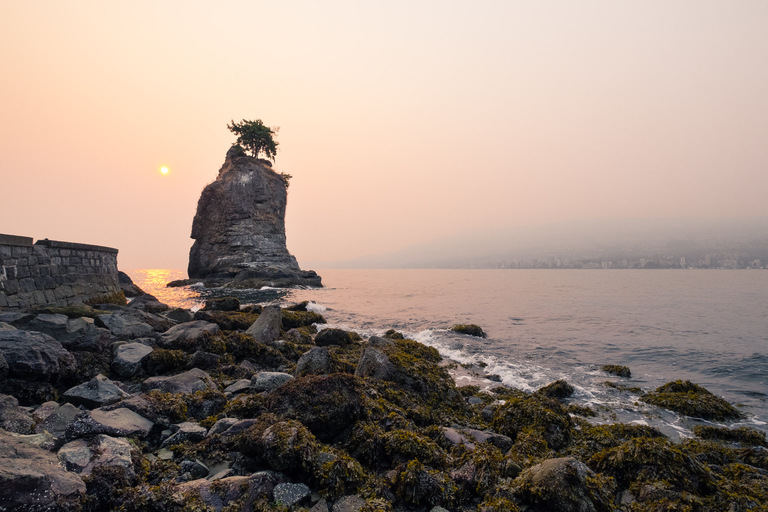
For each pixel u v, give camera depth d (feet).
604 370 53.01
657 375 51.49
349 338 61.46
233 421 22.25
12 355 23.81
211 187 249.14
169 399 24.11
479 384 46.50
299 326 77.56
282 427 19.04
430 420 29.45
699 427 33.32
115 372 32.50
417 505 17.53
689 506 18.65
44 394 23.44
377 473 19.95
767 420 36.65
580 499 17.51
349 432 22.43
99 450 15.90
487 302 143.54
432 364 52.60
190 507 14.01
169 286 228.43
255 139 277.23
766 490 21.11
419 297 165.78
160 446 19.89
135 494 14.02
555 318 101.76
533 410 29.63
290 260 253.44
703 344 69.56
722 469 24.90
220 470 18.03
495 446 25.89
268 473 16.90
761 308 121.39
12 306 43.24
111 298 74.54
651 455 22.02
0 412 17.04
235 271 225.97
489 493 18.71
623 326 88.74
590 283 281.95
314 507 15.98
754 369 54.24
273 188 257.55
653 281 306.96
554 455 24.89
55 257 55.31
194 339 42.29
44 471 12.85
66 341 32.73
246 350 45.57
